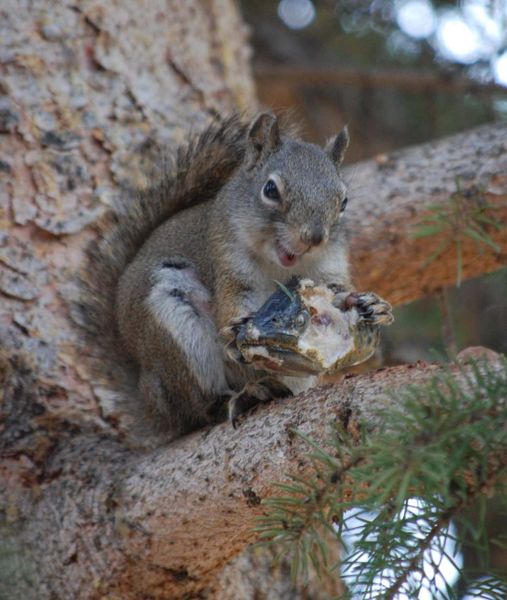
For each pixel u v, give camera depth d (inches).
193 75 512.4
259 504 321.1
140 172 473.7
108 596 362.9
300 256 420.8
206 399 413.1
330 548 424.8
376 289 475.8
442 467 236.4
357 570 268.4
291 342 333.7
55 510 378.0
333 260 439.8
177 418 415.2
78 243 448.8
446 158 465.7
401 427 253.6
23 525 380.2
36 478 390.3
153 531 353.1
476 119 633.6
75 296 436.1
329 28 703.7
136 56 495.8
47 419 404.5
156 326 416.5
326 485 271.3
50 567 369.4
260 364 339.0
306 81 639.1
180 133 493.4
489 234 448.8
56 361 418.0
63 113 466.3
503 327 567.8
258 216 426.9
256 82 684.1
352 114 698.2
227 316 422.3
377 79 611.8
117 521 361.7
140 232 462.0
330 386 308.5
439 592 263.3
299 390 428.5
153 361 418.3
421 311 588.1
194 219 456.4
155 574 362.3
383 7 639.8
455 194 427.2
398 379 289.3
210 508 334.6
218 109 514.9
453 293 577.9
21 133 455.5
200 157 470.3
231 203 440.1
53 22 478.6
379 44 676.1
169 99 498.9
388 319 348.2
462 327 577.3
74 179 458.6
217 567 366.9
